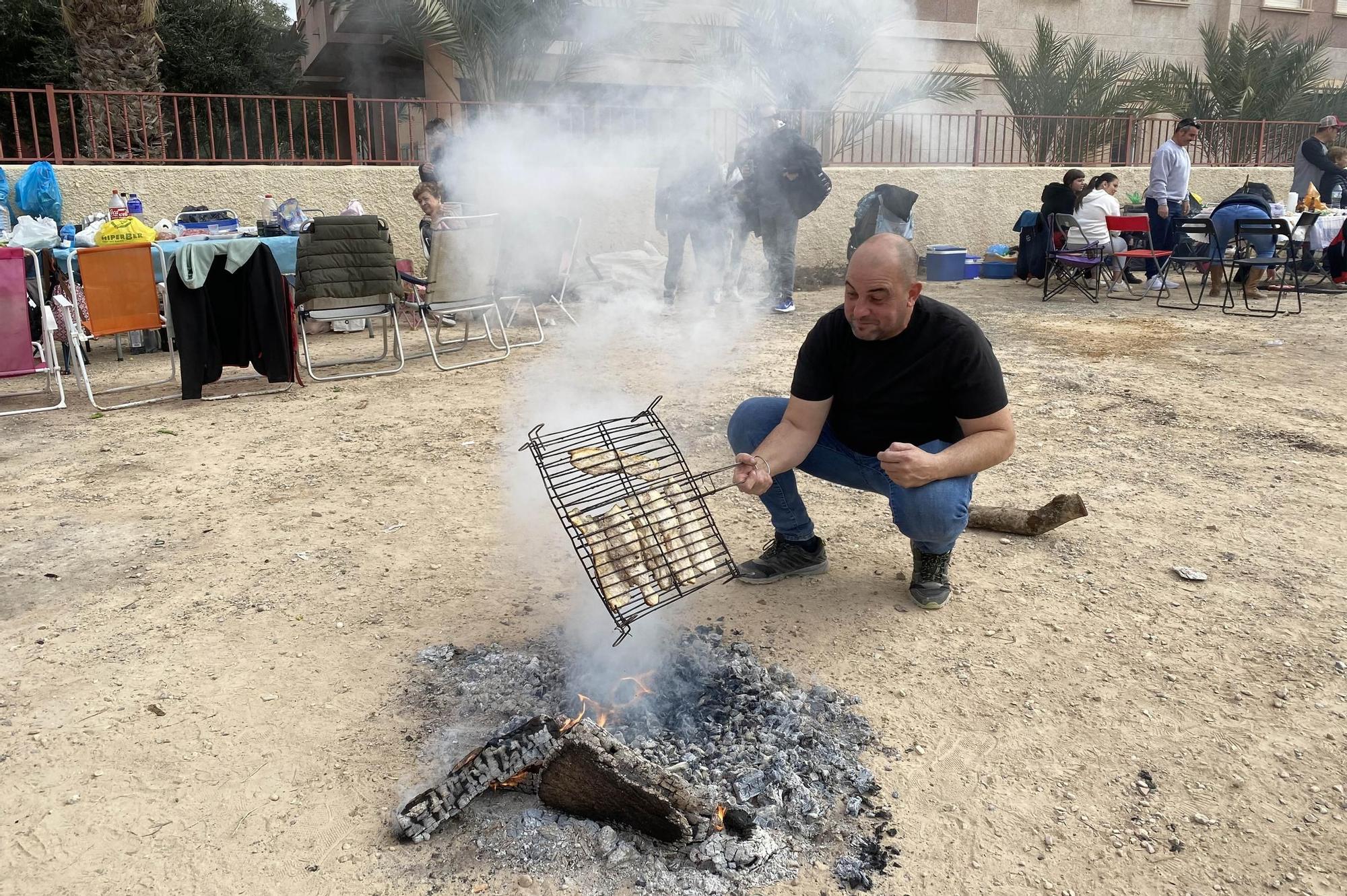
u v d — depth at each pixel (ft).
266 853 7.30
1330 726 8.77
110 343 28.43
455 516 14.12
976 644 10.32
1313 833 7.44
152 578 12.05
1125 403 19.92
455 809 7.47
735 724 8.73
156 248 21.15
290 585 11.84
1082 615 10.93
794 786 7.85
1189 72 59.52
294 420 19.39
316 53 63.87
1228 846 7.32
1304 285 36.63
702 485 15.06
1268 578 11.76
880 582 11.86
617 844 7.32
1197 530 13.30
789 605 11.23
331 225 21.98
